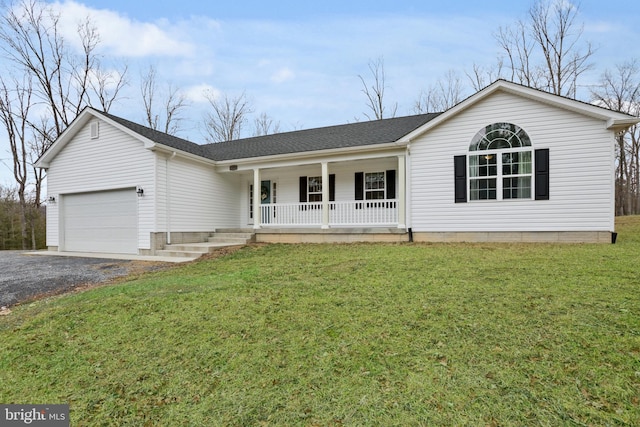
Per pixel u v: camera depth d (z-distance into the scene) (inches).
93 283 245.8
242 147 544.4
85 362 115.4
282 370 102.3
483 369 95.6
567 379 89.0
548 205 330.0
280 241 437.4
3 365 116.0
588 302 138.6
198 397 92.8
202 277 229.5
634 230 422.3
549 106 329.1
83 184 449.4
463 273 199.2
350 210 460.8
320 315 142.2
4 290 228.7
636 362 94.7
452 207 363.9
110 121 416.8
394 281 189.2
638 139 886.4
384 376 95.7
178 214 427.5
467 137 358.3
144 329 137.8
